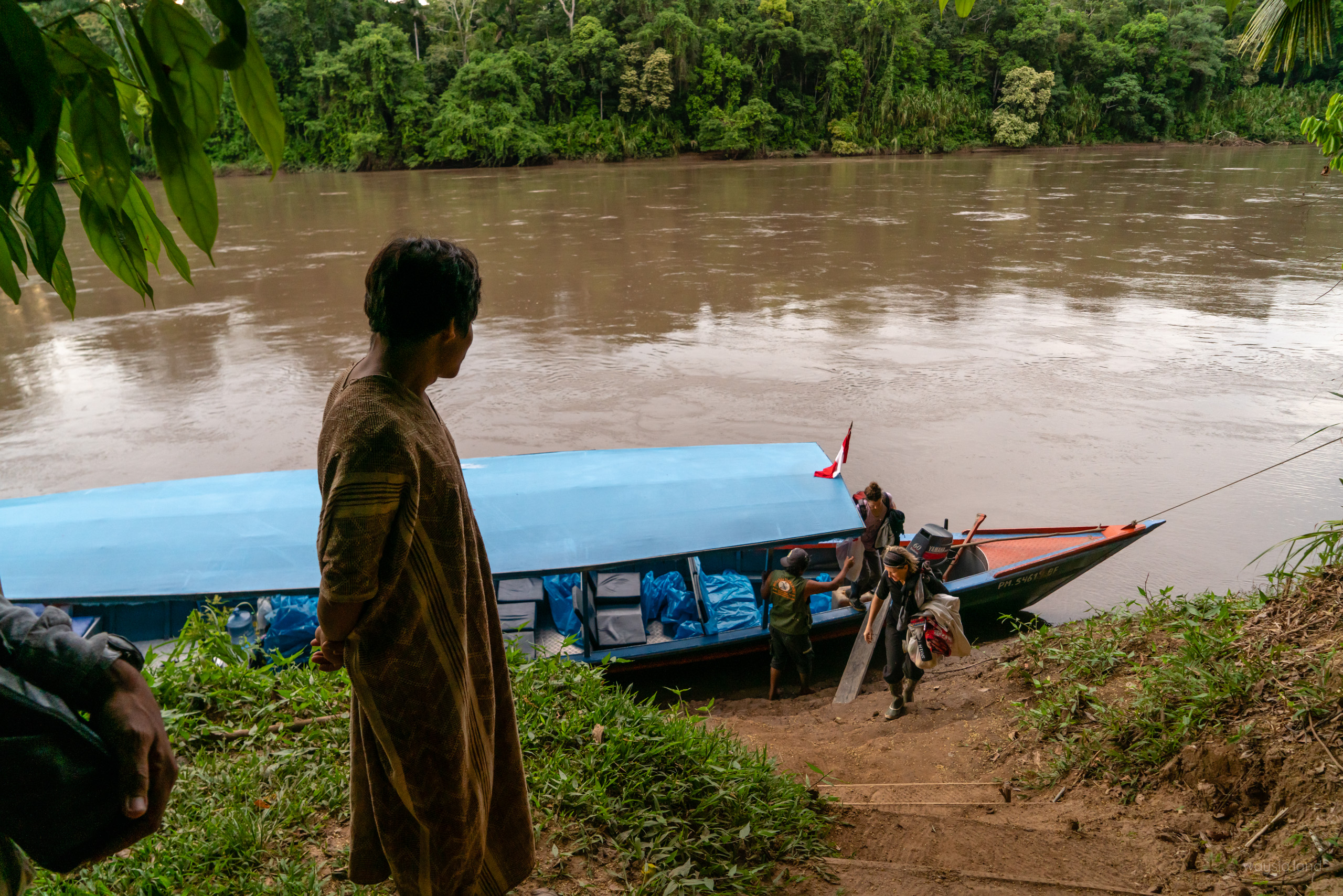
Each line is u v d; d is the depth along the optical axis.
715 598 7.86
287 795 2.90
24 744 0.94
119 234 1.06
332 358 16.75
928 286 22.58
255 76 0.96
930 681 6.63
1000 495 10.46
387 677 1.57
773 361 16.16
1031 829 3.33
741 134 67.12
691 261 26.31
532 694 3.65
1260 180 47.66
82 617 6.86
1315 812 2.95
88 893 2.35
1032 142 75.62
